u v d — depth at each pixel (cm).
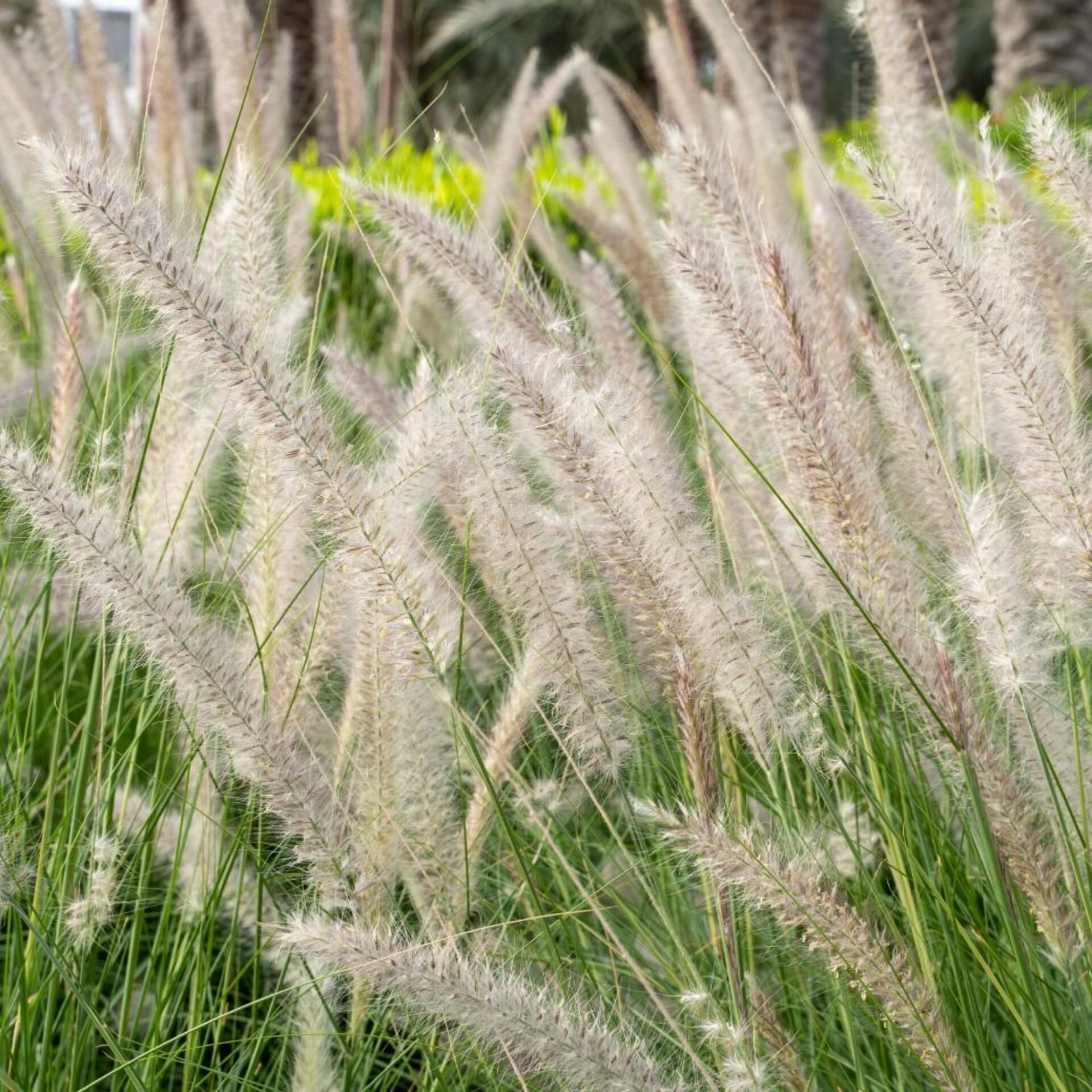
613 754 181
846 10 212
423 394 187
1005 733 181
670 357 212
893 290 201
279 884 191
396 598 174
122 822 190
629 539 175
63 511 172
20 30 313
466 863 180
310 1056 179
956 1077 170
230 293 180
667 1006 183
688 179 180
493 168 223
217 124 244
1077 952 175
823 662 191
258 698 178
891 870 187
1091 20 486
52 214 192
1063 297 187
